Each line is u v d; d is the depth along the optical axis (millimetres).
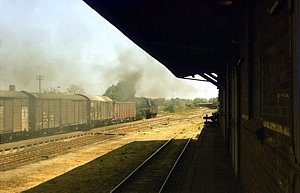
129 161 17500
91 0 6562
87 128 44938
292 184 2939
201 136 27672
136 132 37031
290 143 3016
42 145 24406
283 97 3357
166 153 19984
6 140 29219
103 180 13078
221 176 12352
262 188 4805
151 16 8195
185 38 11094
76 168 15789
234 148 11852
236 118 10281
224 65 17875
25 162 17312
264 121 4664
